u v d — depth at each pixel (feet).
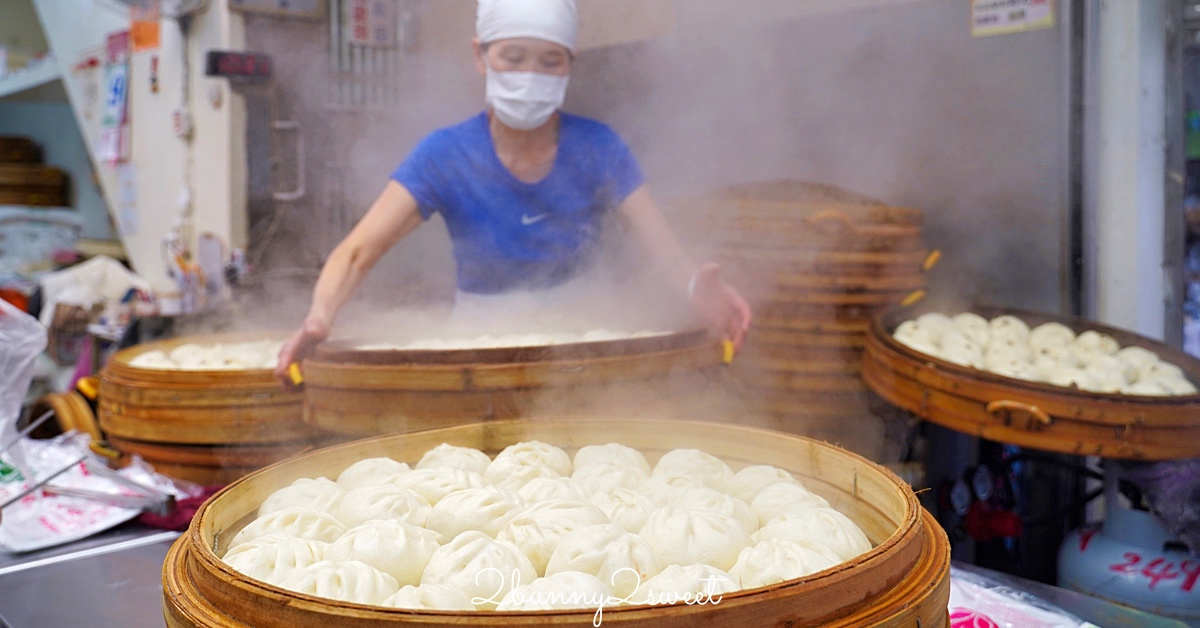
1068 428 6.47
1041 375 8.09
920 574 3.29
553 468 5.17
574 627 2.70
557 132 8.61
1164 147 9.12
